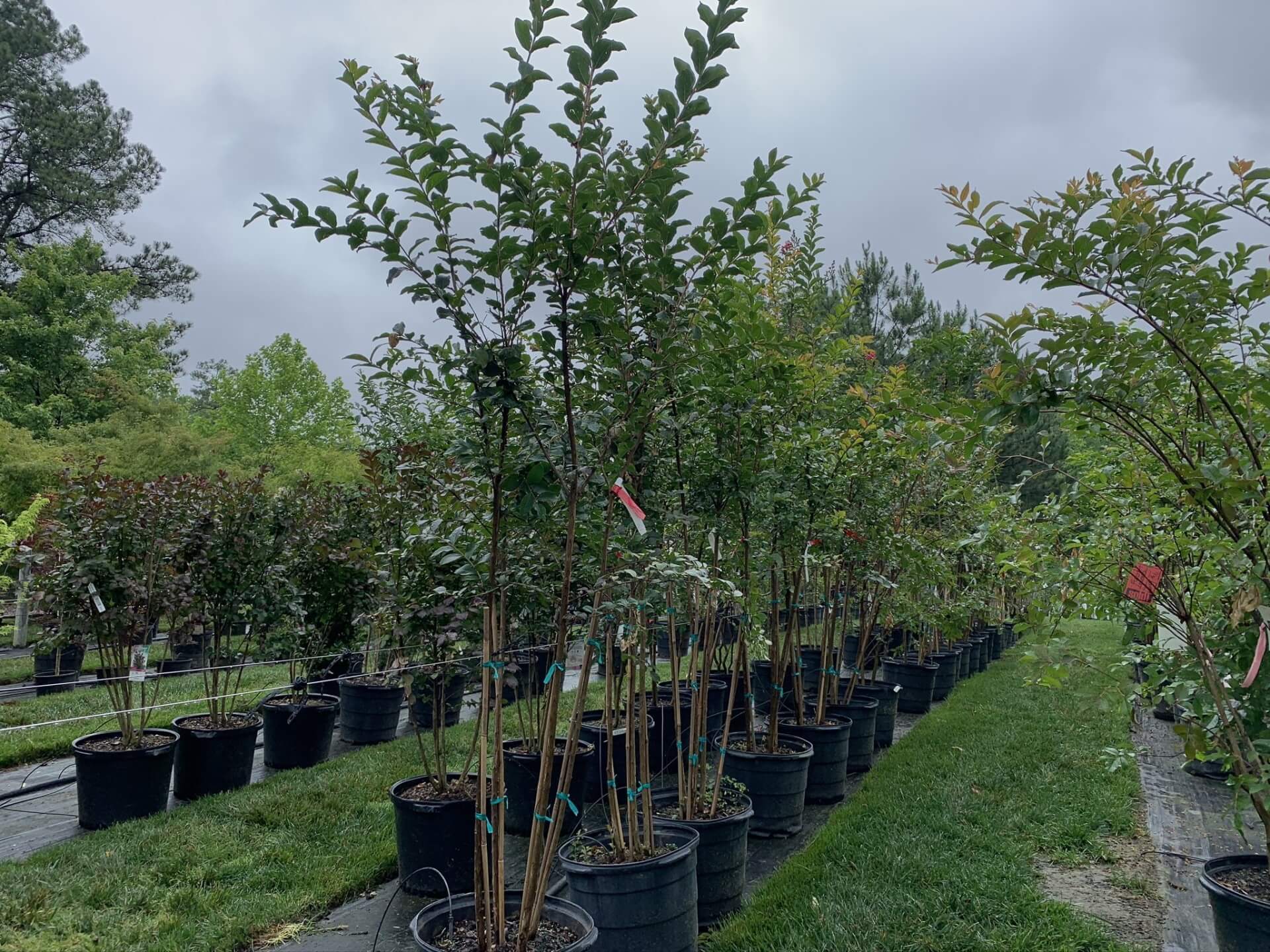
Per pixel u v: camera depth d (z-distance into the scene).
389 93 2.28
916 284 12.12
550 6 2.09
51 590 4.89
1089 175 3.00
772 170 2.38
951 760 6.05
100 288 20.19
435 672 4.18
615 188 2.34
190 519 5.51
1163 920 3.63
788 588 5.17
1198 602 3.07
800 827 4.77
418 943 2.54
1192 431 3.04
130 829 4.60
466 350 2.62
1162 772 6.01
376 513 6.26
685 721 5.65
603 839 3.46
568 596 2.64
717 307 2.83
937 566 6.18
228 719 5.72
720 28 2.12
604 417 2.72
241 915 3.60
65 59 24.67
